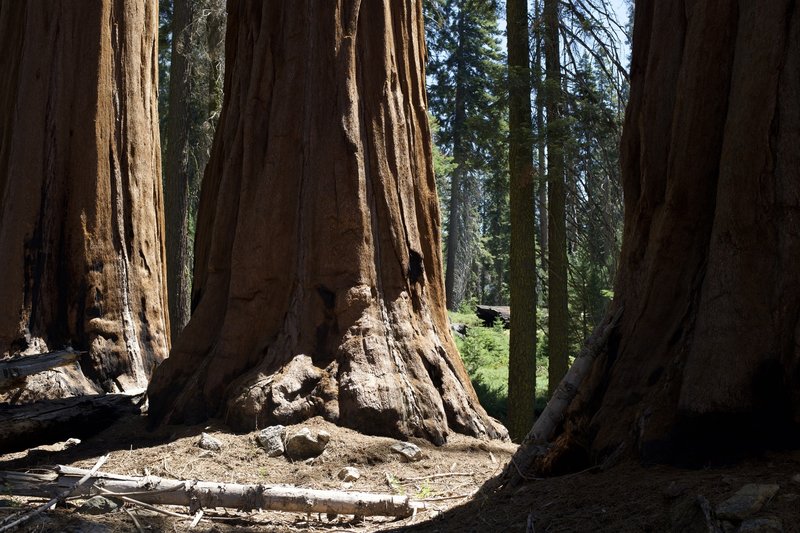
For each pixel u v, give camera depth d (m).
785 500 3.50
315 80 8.63
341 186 8.32
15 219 10.08
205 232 9.67
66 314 10.07
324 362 7.94
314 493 5.46
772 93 4.38
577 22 17.05
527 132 15.88
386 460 7.02
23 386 6.69
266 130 8.76
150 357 10.55
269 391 7.53
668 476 4.20
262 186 8.50
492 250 55.97
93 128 10.43
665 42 5.39
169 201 18.59
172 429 7.76
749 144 4.40
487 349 24.31
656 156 5.37
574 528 4.02
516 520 4.43
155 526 4.94
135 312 10.55
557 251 16.47
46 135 10.33
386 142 8.66
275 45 8.91
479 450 7.63
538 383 20.80
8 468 6.80
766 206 4.33
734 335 4.28
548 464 5.16
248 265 8.34
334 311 8.12
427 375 8.02
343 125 8.43
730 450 4.23
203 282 9.58
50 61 10.45
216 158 9.66
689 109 4.93
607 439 4.82
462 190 47.66
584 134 16.50
